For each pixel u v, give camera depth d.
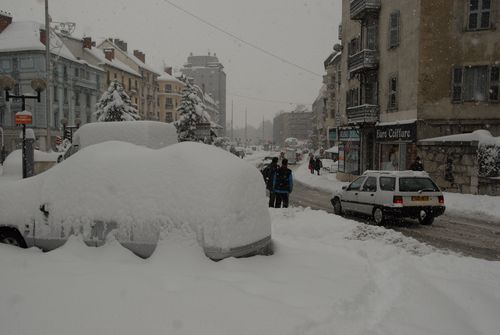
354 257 6.60
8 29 54.09
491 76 20.55
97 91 63.78
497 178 16.84
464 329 4.09
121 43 83.06
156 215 5.35
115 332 3.49
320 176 36.22
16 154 21.83
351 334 3.69
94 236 5.64
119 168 5.84
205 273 4.80
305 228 9.27
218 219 5.12
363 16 28.14
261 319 3.71
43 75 51.22
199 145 5.91
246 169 5.78
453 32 21.00
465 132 21.05
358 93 29.89
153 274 4.71
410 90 22.22
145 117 85.50
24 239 6.10
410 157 21.89
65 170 6.18
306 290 4.60
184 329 3.54
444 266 6.56
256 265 5.34
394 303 4.68
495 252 8.34
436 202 11.36
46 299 4.07
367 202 12.07
